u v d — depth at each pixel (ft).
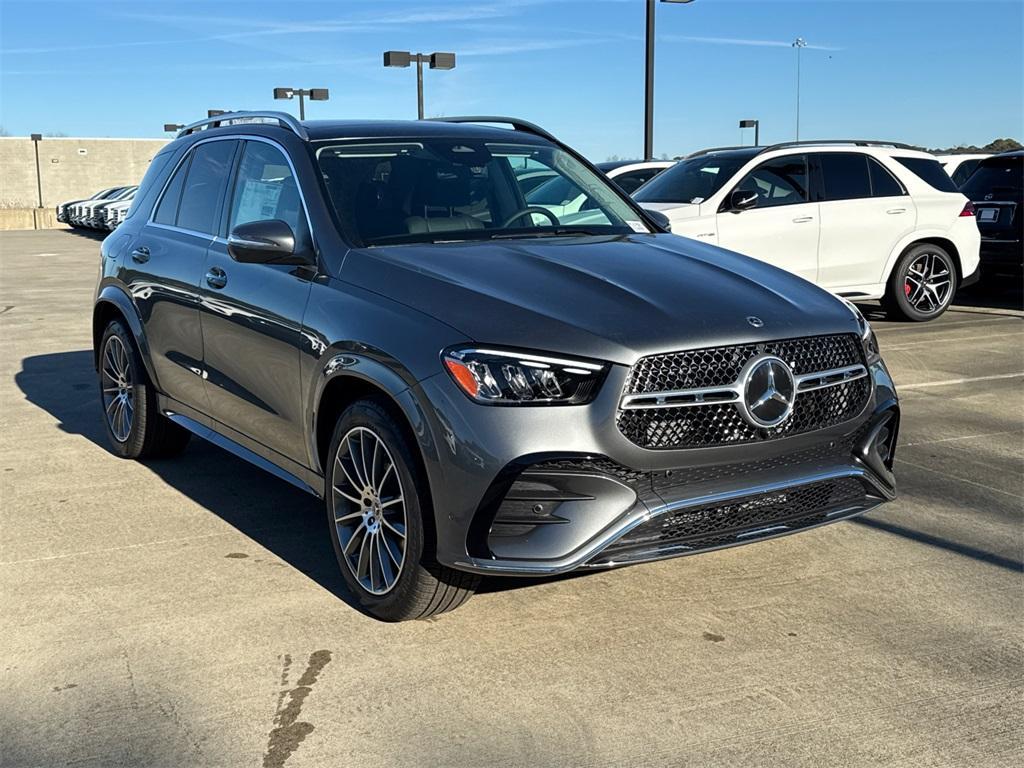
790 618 12.13
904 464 18.42
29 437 20.86
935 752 9.30
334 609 12.42
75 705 10.19
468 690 10.46
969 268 35.83
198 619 12.14
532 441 10.54
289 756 9.29
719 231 32.35
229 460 19.16
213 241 16.14
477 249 13.30
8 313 40.75
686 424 11.00
